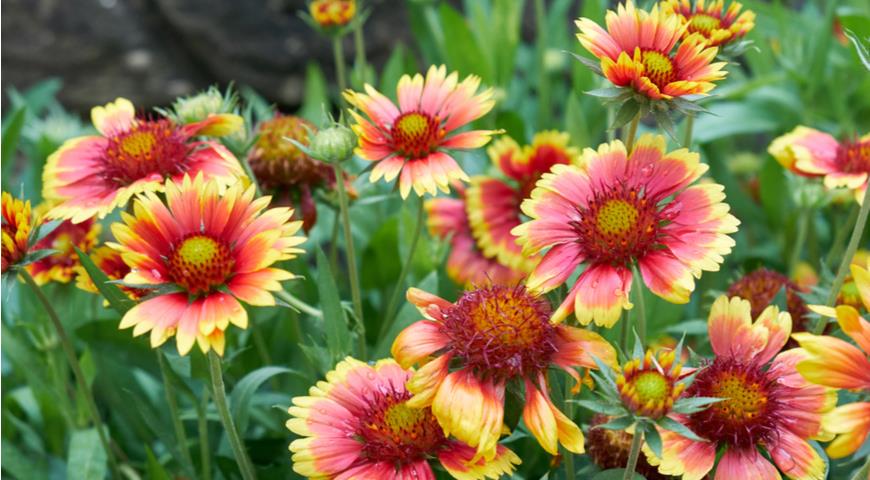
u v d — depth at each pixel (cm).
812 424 71
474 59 106
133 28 158
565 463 75
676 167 72
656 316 90
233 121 79
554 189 72
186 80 156
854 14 99
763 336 72
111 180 78
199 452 89
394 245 96
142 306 70
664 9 77
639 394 66
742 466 70
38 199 104
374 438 72
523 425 76
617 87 72
